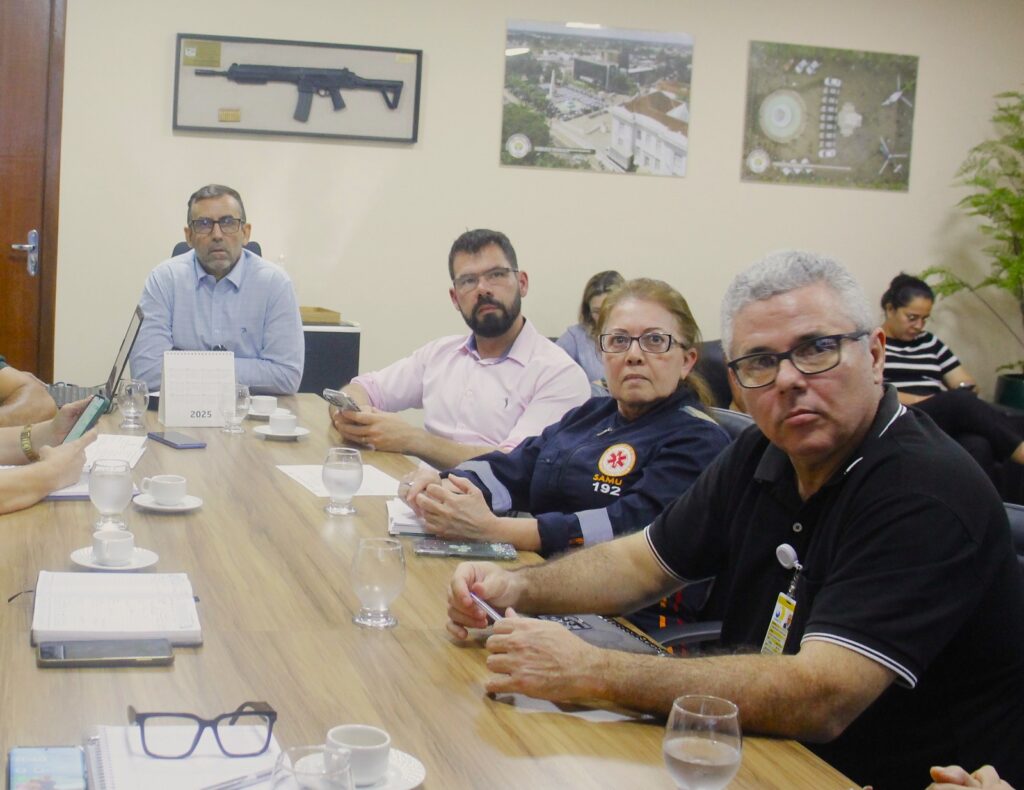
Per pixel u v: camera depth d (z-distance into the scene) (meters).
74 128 5.49
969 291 6.68
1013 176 6.54
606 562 1.84
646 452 2.38
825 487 1.56
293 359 4.09
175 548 1.94
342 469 2.29
